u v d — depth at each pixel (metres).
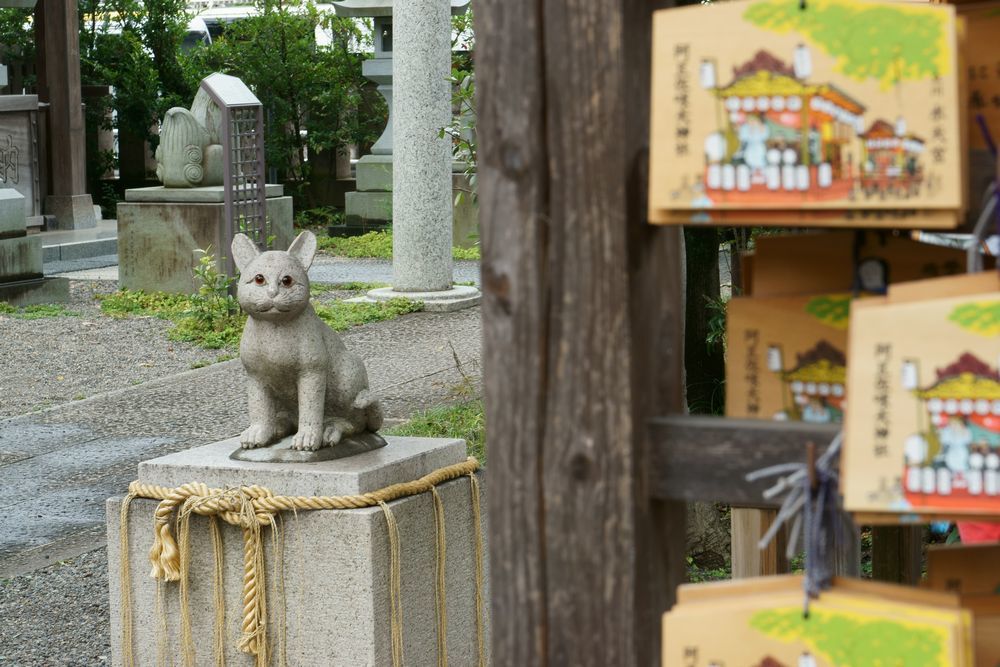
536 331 1.78
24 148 16.28
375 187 18.45
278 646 3.65
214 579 3.70
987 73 1.77
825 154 1.63
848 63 1.62
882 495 1.58
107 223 18.47
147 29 21.34
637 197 1.78
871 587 1.70
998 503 1.54
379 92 19.48
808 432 1.71
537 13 1.74
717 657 1.66
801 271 1.91
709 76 1.66
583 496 1.78
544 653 1.81
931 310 1.57
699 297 5.76
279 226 14.34
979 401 1.55
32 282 12.73
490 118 1.77
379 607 3.57
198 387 9.30
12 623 4.99
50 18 17.28
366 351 10.25
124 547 3.81
